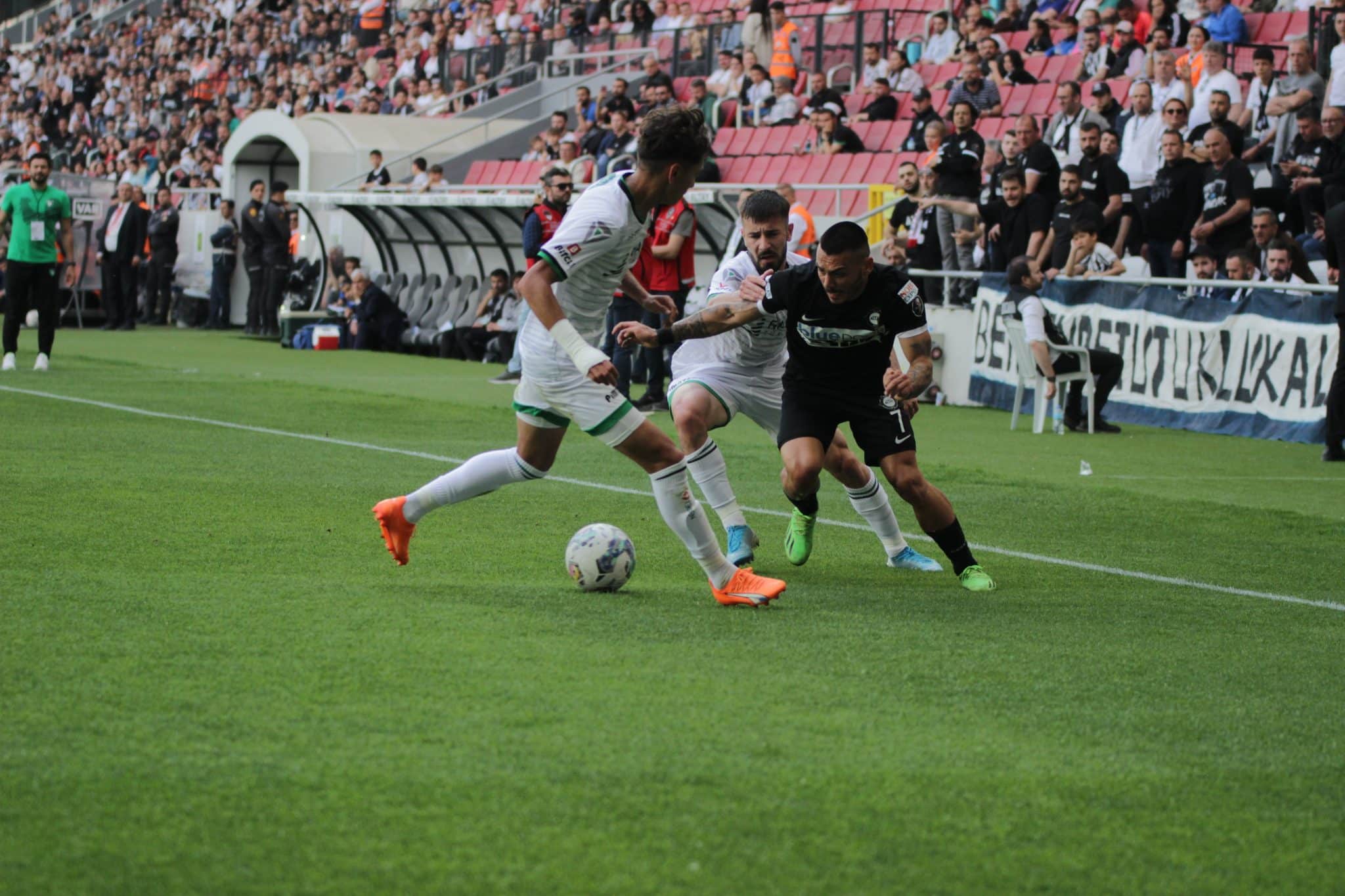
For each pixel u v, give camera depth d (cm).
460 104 4797
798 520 1137
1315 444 2091
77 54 7219
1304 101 2509
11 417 1969
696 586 1046
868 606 990
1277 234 2245
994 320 2541
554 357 959
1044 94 3262
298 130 4309
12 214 2647
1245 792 632
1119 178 2470
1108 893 527
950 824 584
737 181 3600
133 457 1633
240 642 819
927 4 3881
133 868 520
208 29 6619
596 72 4416
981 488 1598
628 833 562
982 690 776
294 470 1579
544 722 689
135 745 641
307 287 4119
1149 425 2322
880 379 1077
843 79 3822
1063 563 1192
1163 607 1020
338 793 593
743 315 1039
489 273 3606
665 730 684
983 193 2609
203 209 4738
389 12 5750
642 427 954
